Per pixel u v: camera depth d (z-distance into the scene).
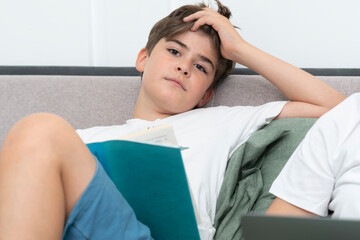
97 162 0.89
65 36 1.86
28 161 0.78
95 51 1.86
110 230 0.88
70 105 1.58
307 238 0.52
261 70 1.44
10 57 1.86
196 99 1.45
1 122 1.56
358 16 1.69
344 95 1.42
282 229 0.53
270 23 1.75
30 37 1.86
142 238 0.92
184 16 1.52
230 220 1.19
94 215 0.85
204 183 1.23
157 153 0.89
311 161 1.03
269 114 1.38
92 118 1.57
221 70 1.54
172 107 1.43
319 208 0.99
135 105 1.58
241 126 1.38
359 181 0.94
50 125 0.83
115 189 0.90
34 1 1.86
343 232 0.50
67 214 0.85
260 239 0.55
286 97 1.48
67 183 0.84
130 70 1.71
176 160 0.87
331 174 1.01
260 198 1.23
